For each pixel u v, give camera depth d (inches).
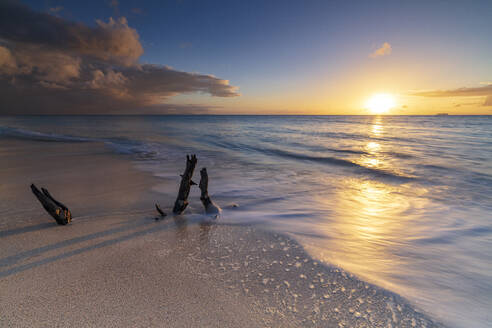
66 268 105.5
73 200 220.2
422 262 123.4
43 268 105.0
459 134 1152.8
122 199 225.0
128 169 367.6
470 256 132.0
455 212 215.5
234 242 136.1
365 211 214.2
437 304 89.0
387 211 216.2
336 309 83.9
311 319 79.3
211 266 110.1
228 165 442.9
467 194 277.1
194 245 131.0
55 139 765.9
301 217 187.8
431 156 546.0
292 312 82.3
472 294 97.1
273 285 96.9
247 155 573.0
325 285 97.3
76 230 148.0
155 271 104.9
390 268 115.7
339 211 210.5
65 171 340.2
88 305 83.0
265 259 117.5
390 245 143.4
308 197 254.7
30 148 555.8
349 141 889.5
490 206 233.1
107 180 297.0
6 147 562.3
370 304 86.6
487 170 402.6
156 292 90.9
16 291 89.4
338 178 351.6
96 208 199.2
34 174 317.4
